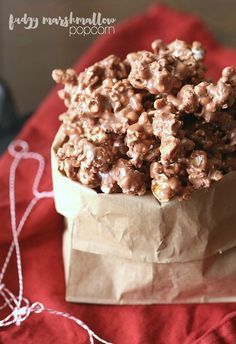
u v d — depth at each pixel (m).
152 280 0.37
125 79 0.36
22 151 0.51
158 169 0.34
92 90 0.36
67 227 0.40
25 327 0.37
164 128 0.33
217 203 0.35
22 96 0.68
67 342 0.36
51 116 0.53
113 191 0.35
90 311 0.38
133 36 0.62
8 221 0.44
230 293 0.38
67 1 0.77
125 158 0.35
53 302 0.39
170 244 0.35
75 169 0.36
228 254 0.37
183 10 0.79
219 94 0.33
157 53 0.39
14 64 0.71
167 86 0.34
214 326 0.35
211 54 0.60
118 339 0.37
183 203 0.34
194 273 0.37
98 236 0.36
